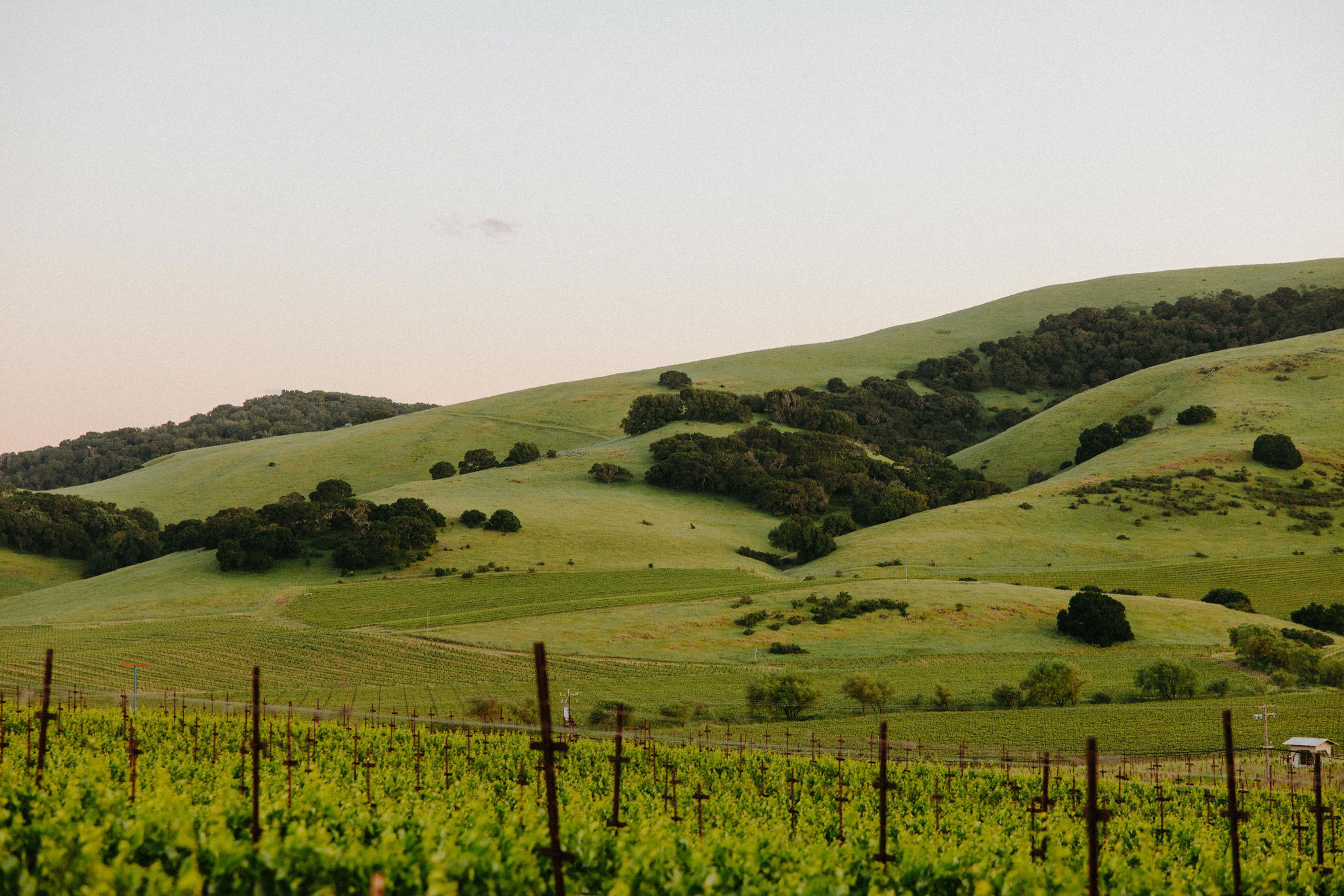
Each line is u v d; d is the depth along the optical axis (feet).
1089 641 291.58
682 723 209.05
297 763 101.24
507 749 132.16
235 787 78.48
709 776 127.65
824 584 366.43
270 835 47.03
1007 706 224.94
